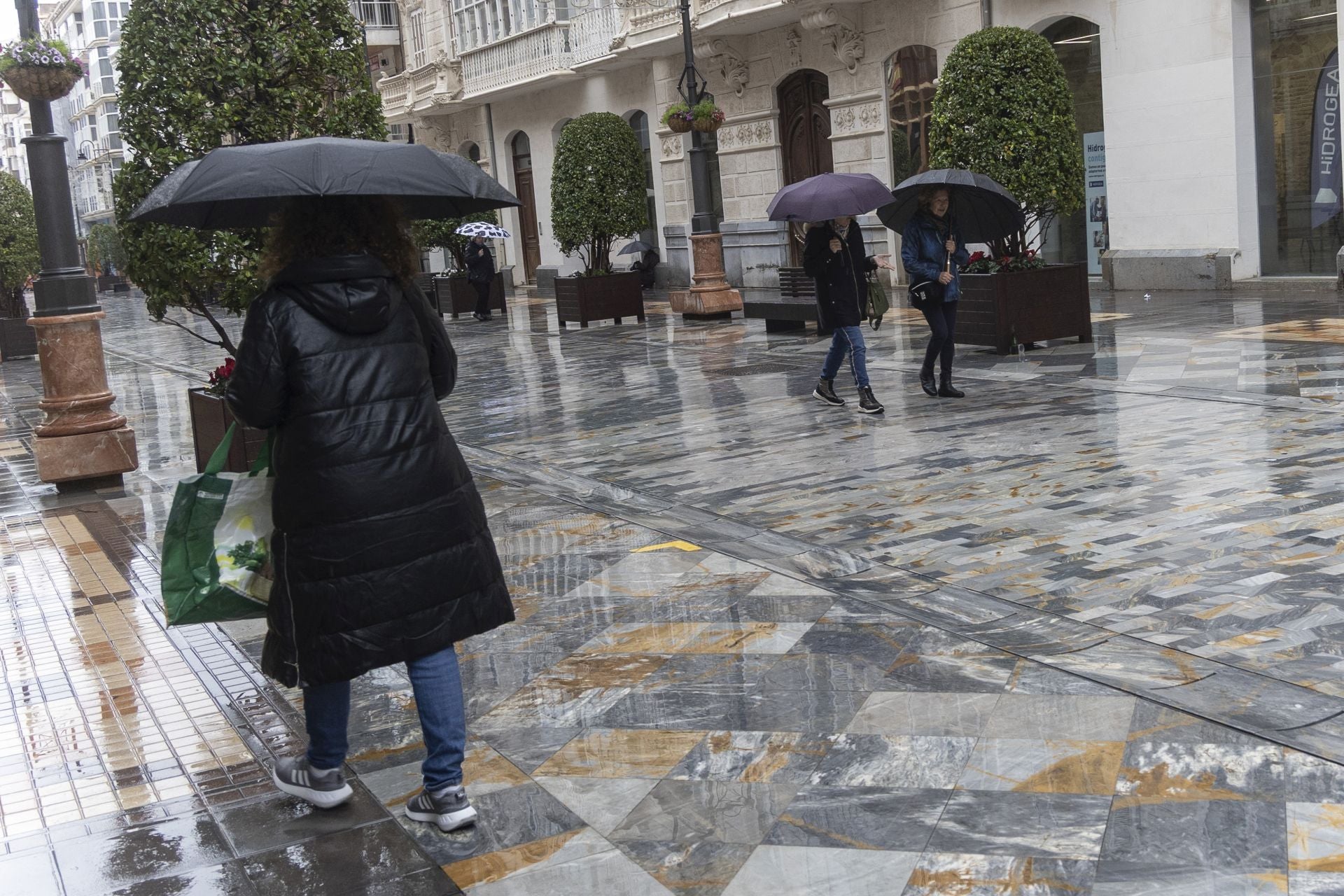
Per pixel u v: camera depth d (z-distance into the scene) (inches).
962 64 480.1
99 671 202.7
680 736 157.1
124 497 349.4
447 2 1339.8
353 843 136.0
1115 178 708.7
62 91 358.0
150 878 131.1
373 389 130.3
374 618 129.3
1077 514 245.8
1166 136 676.1
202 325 1220.5
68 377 357.7
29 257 914.1
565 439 390.3
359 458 128.9
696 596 214.8
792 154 971.9
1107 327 532.4
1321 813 124.6
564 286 800.3
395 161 132.6
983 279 473.4
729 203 1034.7
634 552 247.1
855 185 380.2
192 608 136.1
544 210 1291.8
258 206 152.6
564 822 137.1
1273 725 145.9
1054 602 197.8
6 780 161.5
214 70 320.5
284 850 135.5
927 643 182.7
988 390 400.8
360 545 128.5
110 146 3442.4
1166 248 687.1
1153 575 206.1
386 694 181.2
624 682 177.6
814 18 864.3
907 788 137.9
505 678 183.3
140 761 164.7
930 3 801.6
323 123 339.6
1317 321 483.5
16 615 238.7
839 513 265.4
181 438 463.5
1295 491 246.2
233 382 128.6
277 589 132.3
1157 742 143.8
